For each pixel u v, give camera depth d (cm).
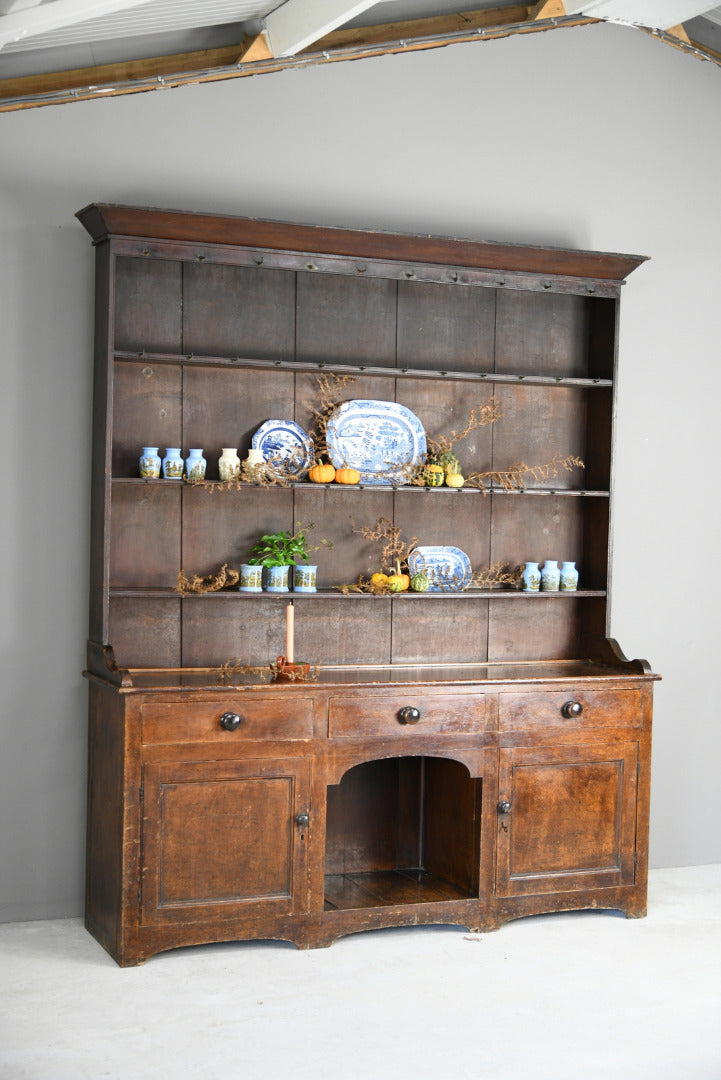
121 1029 338
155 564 439
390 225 477
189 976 380
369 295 464
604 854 448
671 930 436
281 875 407
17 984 370
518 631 488
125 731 387
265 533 452
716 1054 329
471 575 477
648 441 515
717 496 526
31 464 432
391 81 475
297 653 457
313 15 382
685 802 524
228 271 446
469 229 489
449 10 419
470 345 479
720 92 525
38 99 415
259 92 457
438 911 426
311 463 453
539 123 498
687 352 521
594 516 491
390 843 473
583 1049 331
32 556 432
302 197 465
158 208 402
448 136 484
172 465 424
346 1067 317
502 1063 321
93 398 432
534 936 427
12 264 429
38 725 434
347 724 414
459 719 428
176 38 422
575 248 505
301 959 399
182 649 443
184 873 395
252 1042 331
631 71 512
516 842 436
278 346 453
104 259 418
